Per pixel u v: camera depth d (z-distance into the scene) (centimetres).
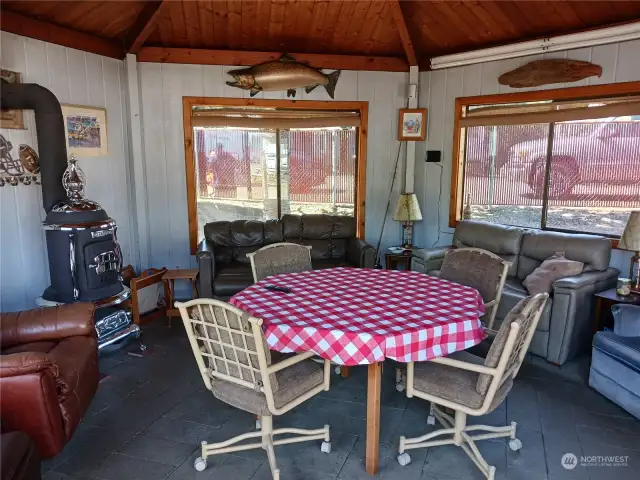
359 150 506
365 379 315
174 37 442
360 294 254
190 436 251
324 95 489
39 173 366
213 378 222
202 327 210
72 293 333
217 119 474
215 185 495
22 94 321
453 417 259
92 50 407
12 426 202
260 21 429
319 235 474
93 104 415
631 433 252
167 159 468
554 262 356
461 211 502
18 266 356
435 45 473
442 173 501
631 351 262
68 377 224
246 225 467
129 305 403
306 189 519
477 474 219
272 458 216
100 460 230
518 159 457
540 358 345
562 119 407
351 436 251
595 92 386
